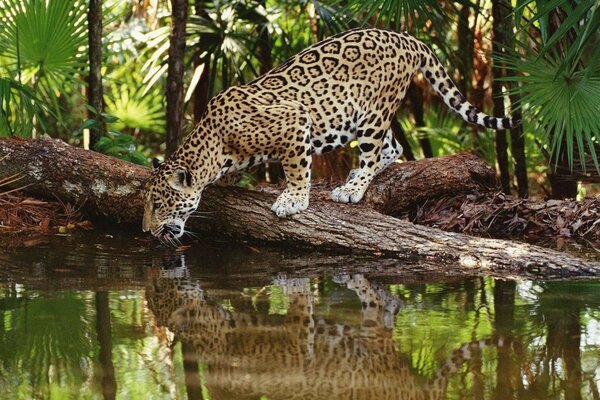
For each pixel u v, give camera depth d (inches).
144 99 713.6
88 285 347.6
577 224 455.2
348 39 430.0
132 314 305.6
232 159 414.3
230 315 304.5
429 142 693.9
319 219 417.7
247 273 370.3
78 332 284.8
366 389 237.1
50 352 265.3
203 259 398.9
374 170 436.5
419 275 365.7
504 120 445.7
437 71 451.5
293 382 241.3
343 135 430.6
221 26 577.6
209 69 629.0
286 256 405.4
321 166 618.2
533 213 468.1
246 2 588.1
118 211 454.6
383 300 324.2
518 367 251.9
